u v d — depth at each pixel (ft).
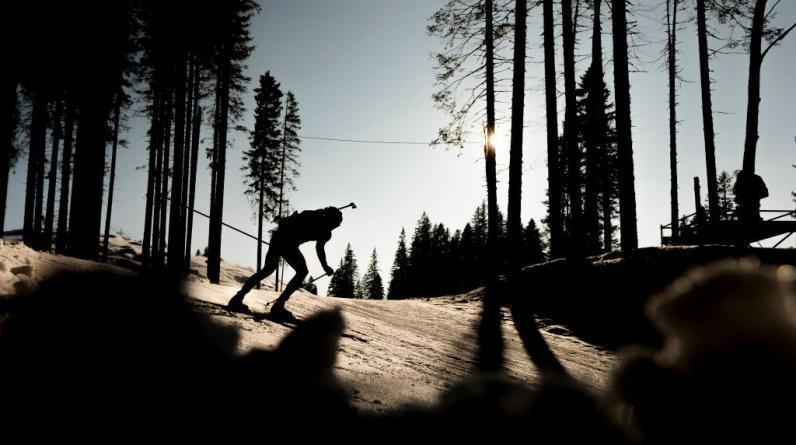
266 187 96.58
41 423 5.39
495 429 3.98
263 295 27.53
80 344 7.82
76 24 28.78
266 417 6.46
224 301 18.45
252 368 8.16
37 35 28.43
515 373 18.25
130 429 5.61
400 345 19.26
